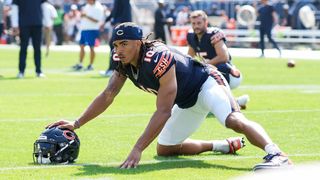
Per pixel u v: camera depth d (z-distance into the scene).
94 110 17.00
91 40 48.31
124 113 26.45
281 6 81.06
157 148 18.09
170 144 17.84
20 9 40.53
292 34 77.81
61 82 39.12
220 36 26.06
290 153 18.58
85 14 48.06
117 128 22.86
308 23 76.94
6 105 28.67
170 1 87.50
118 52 15.91
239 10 77.75
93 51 48.62
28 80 40.06
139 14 84.94
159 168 16.27
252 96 32.81
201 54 26.38
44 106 28.48
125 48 15.81
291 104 29.58
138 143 16.23
